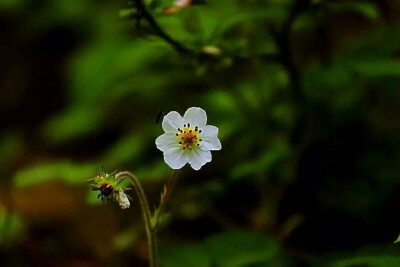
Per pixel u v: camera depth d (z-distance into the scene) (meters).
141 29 0.58
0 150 0.83
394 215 0.64
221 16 0.62
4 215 0.70
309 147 0.64
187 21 0.61
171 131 0.53
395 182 0.64
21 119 0.91
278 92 0.65
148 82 0.68
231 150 0.68
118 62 0.69
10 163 0.81
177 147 0.53
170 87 0.69
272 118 0.65
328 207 0.65
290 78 0.62
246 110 0.65
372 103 0.65
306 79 0.63
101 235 0.71
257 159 0.65
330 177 0.65
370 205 0.64
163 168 0.64
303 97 0.63
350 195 0.64
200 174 0.68
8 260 0.69
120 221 0.70
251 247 0.60
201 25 0.61
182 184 0.69
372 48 0.64
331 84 0.63
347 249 0.64
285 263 0.61
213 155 0.68
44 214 0.72
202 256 0.60
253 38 0.63
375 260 0.55
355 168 0.64
